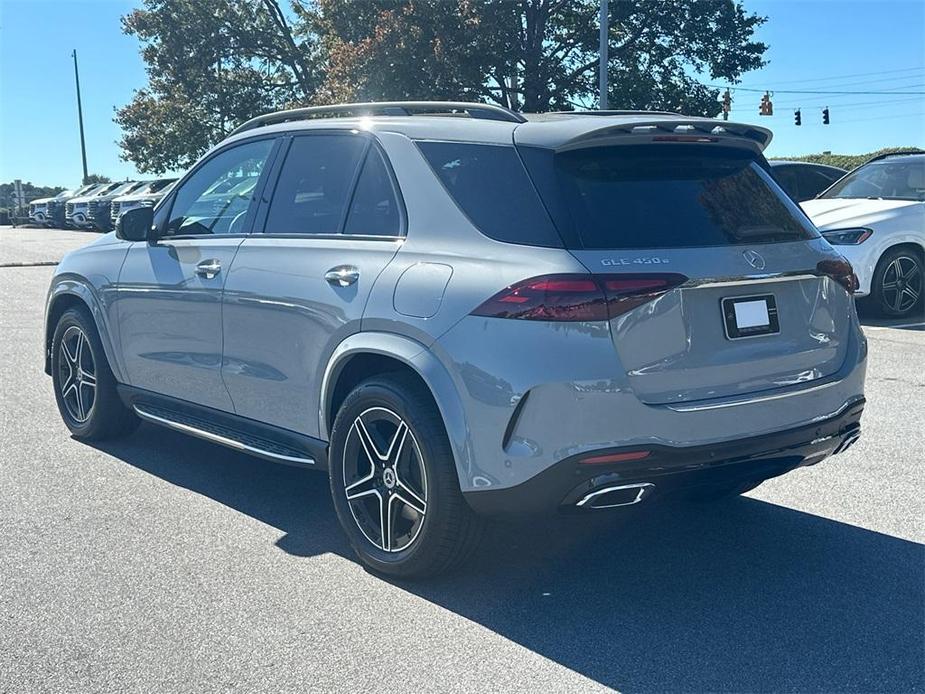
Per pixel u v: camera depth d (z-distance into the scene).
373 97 32.44
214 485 5.47
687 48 34.31
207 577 4.20
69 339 6.32
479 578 4.21
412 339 3.93
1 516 4.93
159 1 41.81
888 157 11.98
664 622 3.79
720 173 4.16
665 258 3.71
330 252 4.44
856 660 3.48
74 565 4.32
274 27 43.56
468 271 3.82
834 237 10.98
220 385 5.05
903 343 9.62
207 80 42.06
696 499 5.16
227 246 5.04
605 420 3.57
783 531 4.75
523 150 3.95
